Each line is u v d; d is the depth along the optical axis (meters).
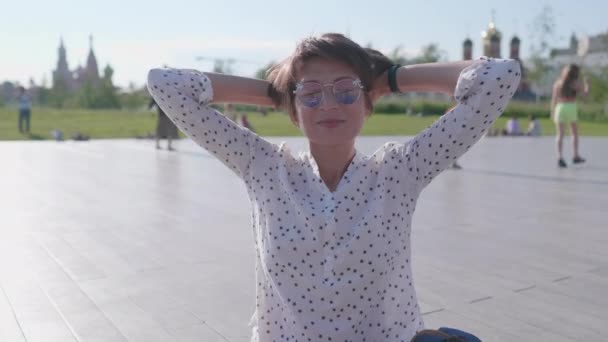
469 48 46.62
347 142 1.68
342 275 1.64
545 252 4.62
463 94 1.64
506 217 6.00
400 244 1.71
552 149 14.92
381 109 40.38
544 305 3.46
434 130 1.68
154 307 3.45
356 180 1.67
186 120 1.71
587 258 4.45
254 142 1.77
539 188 8.02
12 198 7.26
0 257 4.48
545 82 52.91
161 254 4.59
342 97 1.61
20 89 20.14
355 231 1.63
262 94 1.81
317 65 1.63
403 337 1.75
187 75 1.71
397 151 1.72
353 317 1.67
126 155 13.20
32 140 18.05
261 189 1.72
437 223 5.72
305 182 1.72
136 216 6.11
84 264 4.32
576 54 57.16
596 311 3.36
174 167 10.80
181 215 6.17
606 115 37.62
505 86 1.60
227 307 3.46
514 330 3.11
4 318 3.26
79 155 13.20
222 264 4.32
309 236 1.63
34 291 3.70
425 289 3.76
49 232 5.35
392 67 1.77
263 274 1.77
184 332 3.10
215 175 9.62
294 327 1.69
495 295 3.64
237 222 5.81
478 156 12.98
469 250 4.69
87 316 3.30
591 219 5.89
